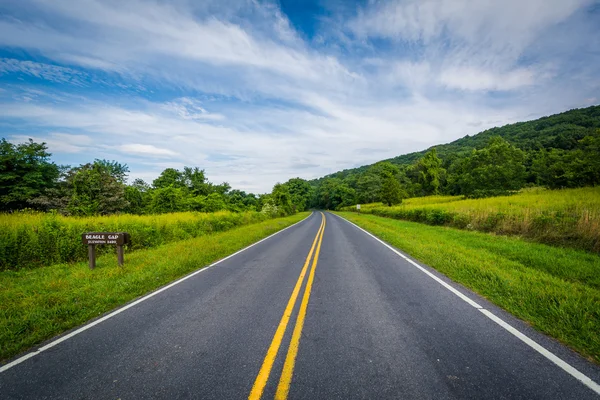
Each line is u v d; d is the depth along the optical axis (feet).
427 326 12.87
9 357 11.07
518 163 113.60
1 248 25.34
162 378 9.40
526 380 8.86
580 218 30.76
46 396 8.68
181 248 34.83
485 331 12.28
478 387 8.57
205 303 16.72
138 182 129.39
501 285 17.81
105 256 31.24
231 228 68.33
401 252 32.65
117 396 8.59
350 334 12.20
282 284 20.27
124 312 15.62
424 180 233.96
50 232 29.04
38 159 72.13
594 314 13.23
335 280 20.99
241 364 10.10
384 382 8.89
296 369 9.66
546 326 12.32
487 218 46.42
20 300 17.25
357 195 273.75
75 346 11.82
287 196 172.55
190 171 131.13
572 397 8.07
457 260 25.22
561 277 19.89
